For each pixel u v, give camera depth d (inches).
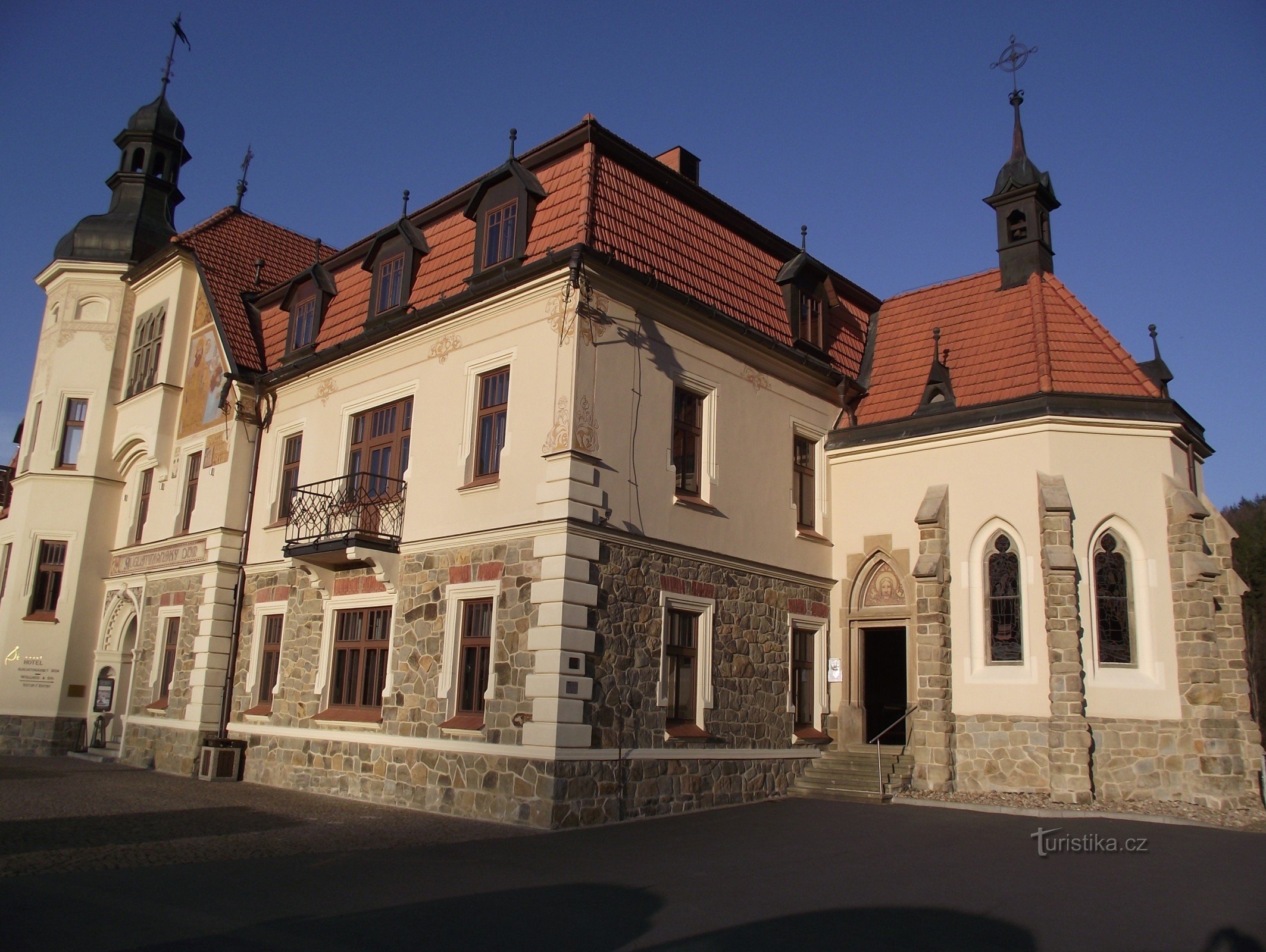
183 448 924.6
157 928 297.3
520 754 557.0
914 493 764.6
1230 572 699.4
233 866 400.2
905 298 928.3
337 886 364.8
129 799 618.2
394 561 676.1
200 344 937.5
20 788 645.9
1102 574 689.0
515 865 417.7
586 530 579.8
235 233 1008.2
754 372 743.7
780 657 727.1
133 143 1132.5
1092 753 649.6
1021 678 684.1
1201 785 634.2
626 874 399.9
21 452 1070.4
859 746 750.5
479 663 609.3
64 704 964.0
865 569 780.0
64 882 356.2
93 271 1055.6
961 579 724.0
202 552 853.2
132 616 971.3
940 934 308.7
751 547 713.0
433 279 719.1
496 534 611.2
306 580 764.6
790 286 797.2
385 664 681.0
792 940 299.6
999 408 729.6
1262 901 359.9
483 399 658.8
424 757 619.5
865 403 844.6
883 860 434.9
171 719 840.3
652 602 621.6
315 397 804.6
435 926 307.6
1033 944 299.9
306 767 714.2
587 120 652.1
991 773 682.8
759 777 683.4
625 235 642.8
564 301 605.9
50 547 1008.2
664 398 656.4
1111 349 751.1
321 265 849.5
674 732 618.2
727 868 416.2
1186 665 658.2
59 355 1041.5
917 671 714.2
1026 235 855.1
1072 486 695.1
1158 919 331.6
